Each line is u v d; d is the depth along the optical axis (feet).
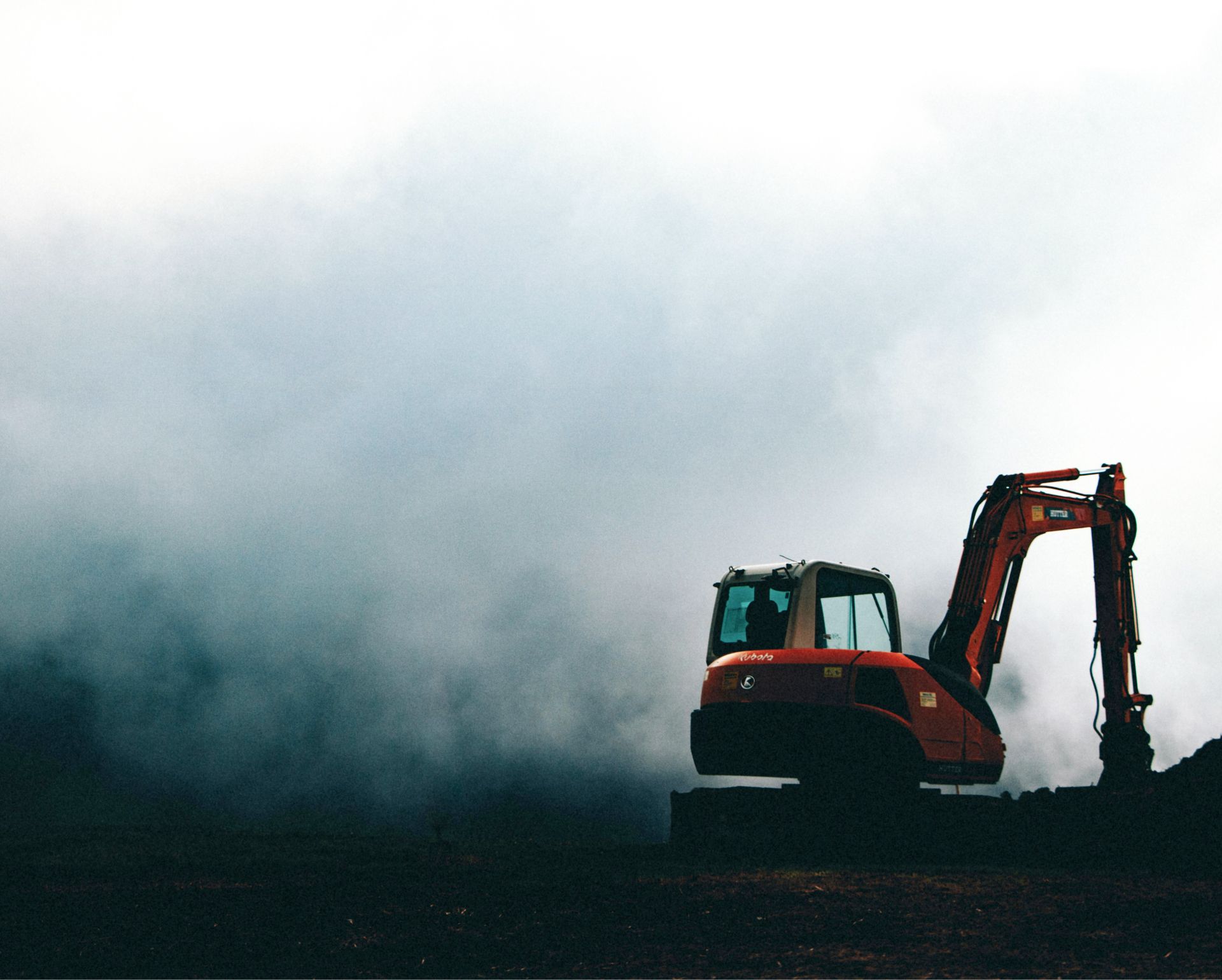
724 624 36.86
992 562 38.93
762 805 34.83
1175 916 19.97
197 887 23.73
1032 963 15.85
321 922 19.31
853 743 32.24
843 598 35.45
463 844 38.60
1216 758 31.99
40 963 16.08
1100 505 40.47
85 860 29.68
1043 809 33.24
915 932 18.45
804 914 20.35
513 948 17.29
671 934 18.40
